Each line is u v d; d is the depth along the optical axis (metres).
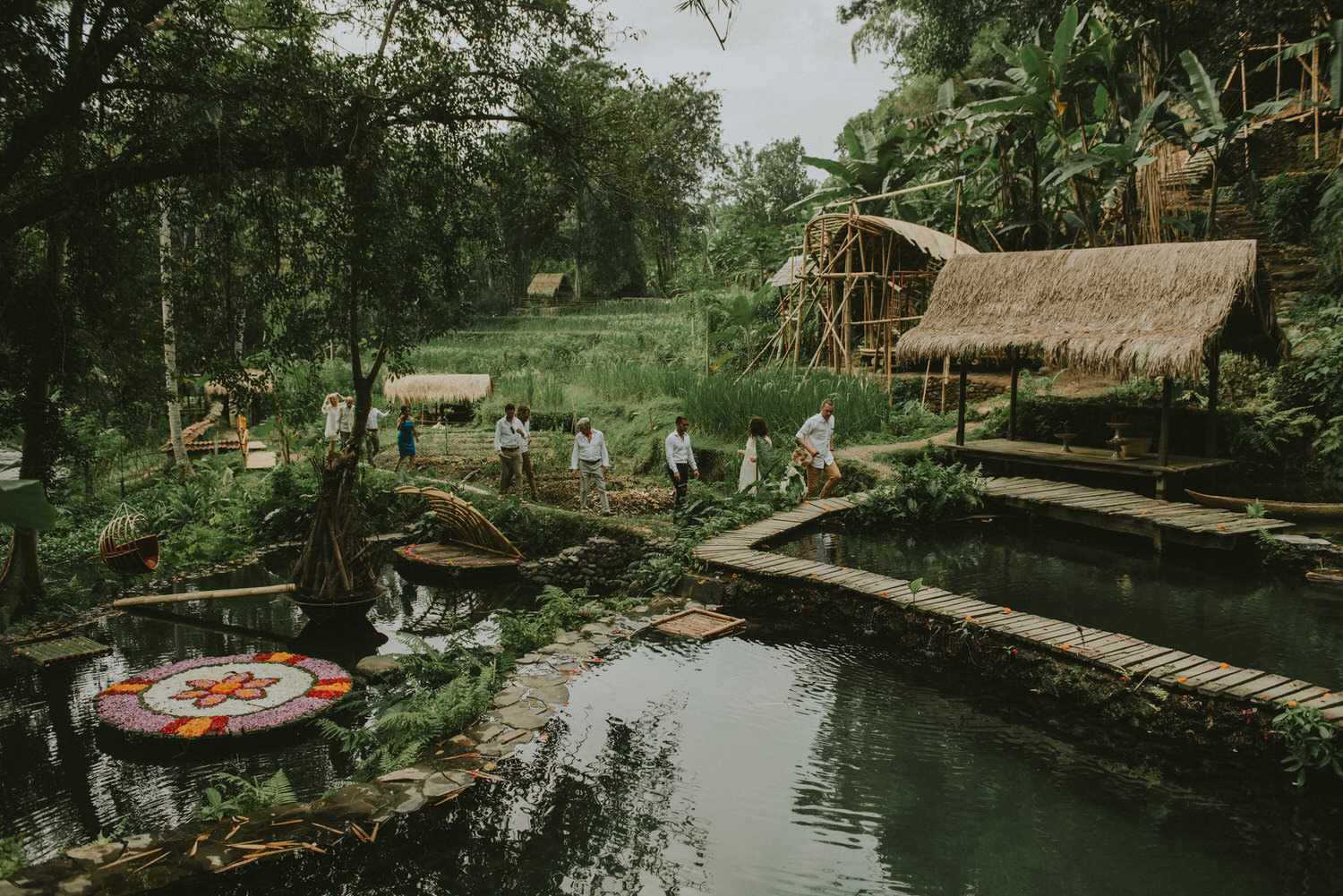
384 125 8.09
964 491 11.61
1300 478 11.38
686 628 7.88
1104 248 11.72
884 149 20.69
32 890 3.95
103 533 10.20
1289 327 14.17
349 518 9.13
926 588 7.89
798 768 5.25
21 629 8.64
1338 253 15.10
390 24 8.23
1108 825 4.56
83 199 7.45
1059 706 6.14
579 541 11.35
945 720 5.95
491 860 4.29
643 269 60.41
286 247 8.61
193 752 5.79
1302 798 4.84
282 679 6.88
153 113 7.14
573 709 6.14
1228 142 15.09
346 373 27.88
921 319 12.88
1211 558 9.49
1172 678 5.68
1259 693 5.37
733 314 21.33
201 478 15.91
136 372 9.05
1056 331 11.00
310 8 8.05
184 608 9.59
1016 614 7.09
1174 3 17.86
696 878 4.12
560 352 31.66
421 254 8.65
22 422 8.94
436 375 23.62
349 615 9.00
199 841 4.40
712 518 11.15
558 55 8.55
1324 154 17.44
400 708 5.90
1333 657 6.35
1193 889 4.00
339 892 4.02
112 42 6.81
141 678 6.87
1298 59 18.59
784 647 7.45
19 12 6.27
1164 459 10.61
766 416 15.07
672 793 4.96
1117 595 8.01
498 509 12.09
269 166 7.87
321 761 5.67
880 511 11.34
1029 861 4.24
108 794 5.20
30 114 6.89
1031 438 13.72
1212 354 11.09
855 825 4.58
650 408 17.77
